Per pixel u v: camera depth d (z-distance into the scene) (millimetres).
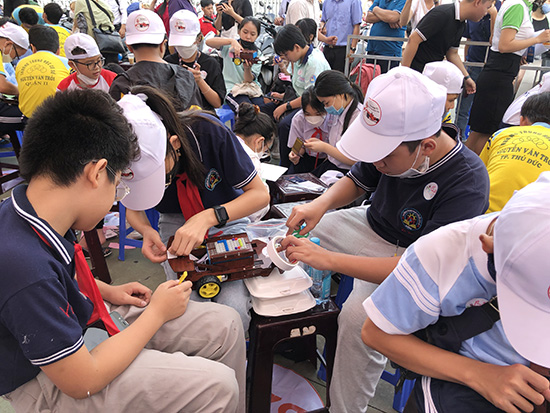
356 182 1727
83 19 4219
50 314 844
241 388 1316
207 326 1236
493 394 813
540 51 4375
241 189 1691
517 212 693
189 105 2527
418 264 898
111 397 992
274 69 4410
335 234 1762
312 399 1649
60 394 977
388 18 4055
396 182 1510
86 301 1032
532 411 818
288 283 1400
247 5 5359
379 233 1675
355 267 1314
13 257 813
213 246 1417
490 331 896
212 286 1350
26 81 2984
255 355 1375
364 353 1354
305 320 1386
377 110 1173
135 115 1149
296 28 3383
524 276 682
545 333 698
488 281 835
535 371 841
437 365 893
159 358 1077
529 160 1549
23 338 831
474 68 4133
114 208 2586
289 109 3625
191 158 1430
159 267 2508
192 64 3080
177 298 1191
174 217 1722
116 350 1001
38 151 861
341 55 4906
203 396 1050
